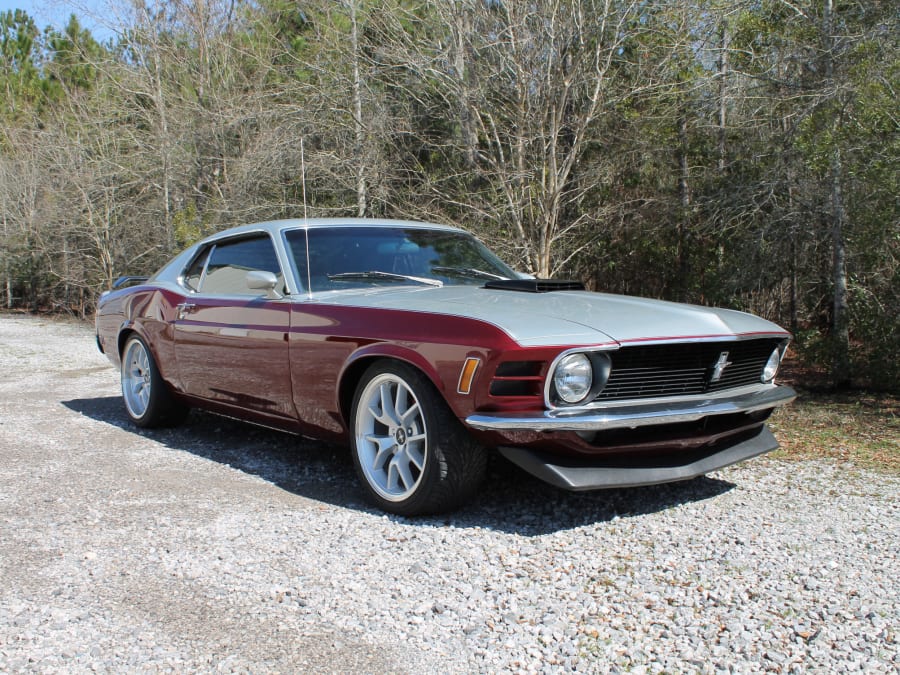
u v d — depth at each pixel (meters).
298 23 17.03
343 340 3.87
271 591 2.82
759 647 2.42
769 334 3.94
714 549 3.23
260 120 14.59
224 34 17.27
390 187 13.02
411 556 3.14
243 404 4.68
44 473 4.41
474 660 2.35
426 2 11.27
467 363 3.33
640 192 12.62
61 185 19.80
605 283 13.43
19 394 7.33
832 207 8.48
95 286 18.86
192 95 17.17
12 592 2.82
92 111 19.58
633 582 2.90
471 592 2.80
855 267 8.76
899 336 7.72
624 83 11.70
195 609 2.68
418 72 11.58
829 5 8.52
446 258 4.86
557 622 2.57
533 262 10.12
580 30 9.70
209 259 5.21
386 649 2.41
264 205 13.33
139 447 5.09
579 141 10.29
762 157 10.10
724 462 3.76
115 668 2.30
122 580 2.92
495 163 10.59
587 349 3.28
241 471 4.46
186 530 3.45
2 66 27.75
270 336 4.32
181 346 5.10
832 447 5.30
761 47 10.43
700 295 11.53
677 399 3.58
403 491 3.67
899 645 2.43
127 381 5.82
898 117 7.69
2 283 24.34
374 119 12.85
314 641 2.46
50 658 2.35
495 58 10.67
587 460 3.45
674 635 2.50
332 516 3.64
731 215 10.14
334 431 4.06
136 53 17.77
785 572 3.00
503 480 4.22
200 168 16.50
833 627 2.55
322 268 4.43
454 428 3.47
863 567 3.05
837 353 8.19
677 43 10.45
